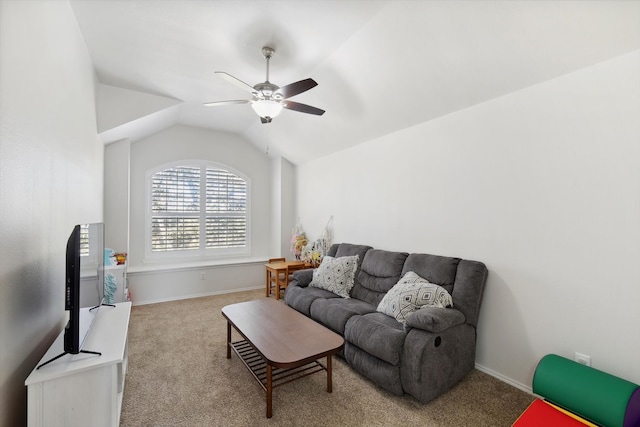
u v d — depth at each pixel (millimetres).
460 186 2801
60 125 1978
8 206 1249
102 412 1452
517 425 1536
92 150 3174
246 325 2502
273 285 5262
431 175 3084
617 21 1692
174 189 5031
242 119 4750
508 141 2428
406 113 3145
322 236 4746
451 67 2441
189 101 4008
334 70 3006
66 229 2162
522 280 2324
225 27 2422
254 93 2633
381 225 3713
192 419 1961
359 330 2469
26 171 1427
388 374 2191
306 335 2320
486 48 2176
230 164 5504
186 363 2691
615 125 1869
